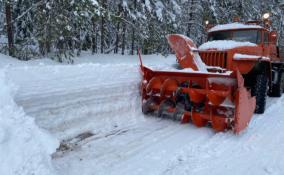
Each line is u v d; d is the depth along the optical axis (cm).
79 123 470
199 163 358
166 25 1274
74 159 362
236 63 572
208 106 503
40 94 419
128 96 579
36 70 429
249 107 489
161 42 1281
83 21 846
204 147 412
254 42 708
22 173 256
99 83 520
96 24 1116
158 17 1226
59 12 805
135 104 588
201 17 1585
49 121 425
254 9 1877
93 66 520
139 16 1191
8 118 290
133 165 350
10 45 852
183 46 589
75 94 473
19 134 282
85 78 496
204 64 578
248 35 716
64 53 834
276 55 858
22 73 407
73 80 476
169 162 360
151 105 579
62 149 391
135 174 327
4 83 335
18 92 387
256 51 668
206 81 507
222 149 406
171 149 404
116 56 1117
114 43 1532
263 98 621
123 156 377
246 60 564
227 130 488
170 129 498
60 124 439
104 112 521
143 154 384
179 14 1345
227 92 473
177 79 561
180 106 551
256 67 612
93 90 505
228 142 434
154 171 335
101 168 341
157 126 517
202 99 516
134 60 1067
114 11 1148
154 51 1308
